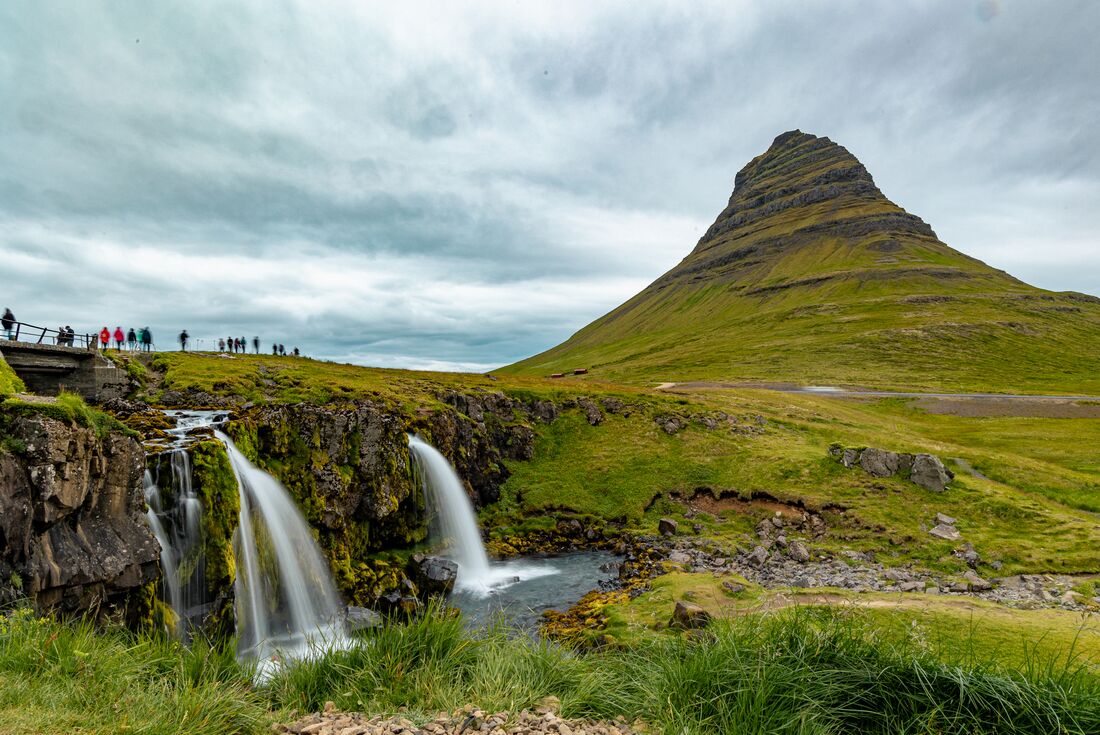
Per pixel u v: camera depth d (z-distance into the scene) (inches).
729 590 1059.3
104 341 1903.3
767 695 316.5
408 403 1884.8
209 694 322.7
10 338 1305.4
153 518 840.3
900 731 295.6
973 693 304.2
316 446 1334.9
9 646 348.8
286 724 316.5
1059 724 278.5
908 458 1775.3
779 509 1733.5
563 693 358.3
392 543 1520.7
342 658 392.5
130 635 412.2
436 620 415.5
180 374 1818.4
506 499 1974.7
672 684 343.6
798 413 2797.7
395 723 309.1
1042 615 781.3
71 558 630.5
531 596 1262.3
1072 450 2426.2
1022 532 1435.8
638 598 1115.9
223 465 975.6
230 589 903.1
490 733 299.1
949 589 1191.6
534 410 2461.9
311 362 2600.9
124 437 745.0
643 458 2138.3
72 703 302.4
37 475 594.2
